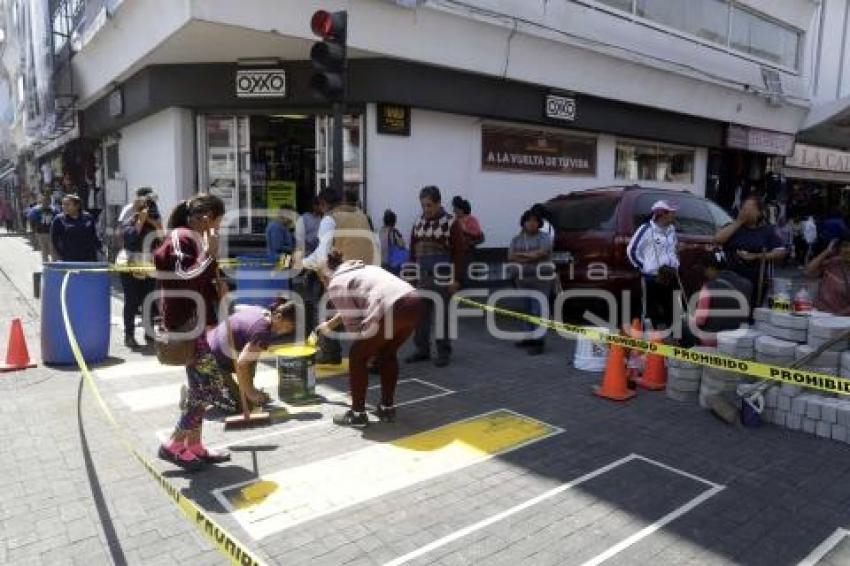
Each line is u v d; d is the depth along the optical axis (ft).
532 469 13.66
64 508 11.84
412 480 13.07
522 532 11.14
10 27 82.33
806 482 13.16
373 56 30.25
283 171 34.35
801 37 59.11
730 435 15.70
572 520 11.57
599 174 43.57
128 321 23.62
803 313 17.19
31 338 25.77
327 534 11.02
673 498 12.42
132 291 23.43
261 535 10.96
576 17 37.09
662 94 44.09
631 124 43.37
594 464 13.94
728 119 50.88
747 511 11.96
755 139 54.49
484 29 32.32
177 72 32.09
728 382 17.17
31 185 89.56
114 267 22.24
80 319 21.16
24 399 17.75
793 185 66.49
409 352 23.90
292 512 11.74
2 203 101.55
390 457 14.16
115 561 10.21
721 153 54.24
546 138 39.88
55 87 50.88
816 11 59.77
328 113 33.04
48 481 12.89
